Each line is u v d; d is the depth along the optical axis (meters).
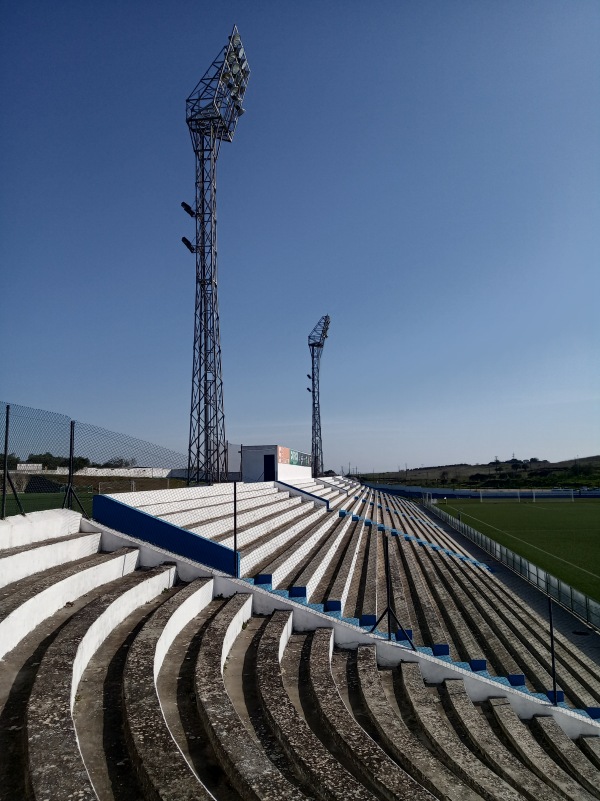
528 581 24.25
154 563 12.67
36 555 9.87
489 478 126.81
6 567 8.90
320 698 8.45
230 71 28.73
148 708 6.24
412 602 16.66
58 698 5.88
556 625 17.59
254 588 12.68
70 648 7.17
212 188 28.89
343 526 26.66
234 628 10.67
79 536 11.93
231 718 6.67
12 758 5.06
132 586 10.48
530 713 10.92
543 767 8.51
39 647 7.50
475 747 8.80
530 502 74.81
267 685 8.29
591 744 10.34
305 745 6.61
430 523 47.94
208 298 28.42
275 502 25.69
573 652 14.73
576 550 33.22
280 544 18.00
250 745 6.11
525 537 39.47
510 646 14.38
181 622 10.27
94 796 4.38
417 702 9.74
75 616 8.47
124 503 13.84
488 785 7.13
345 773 6.04
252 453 35.25
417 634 13.59
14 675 6.64
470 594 19.27
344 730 7.44
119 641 8.68
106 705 6.59
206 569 12.76
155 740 5.63
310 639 11.66
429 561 24.55
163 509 15.77
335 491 49.28
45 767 4.72
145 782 5.09
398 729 8.20
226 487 21.94
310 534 21.12
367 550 23.81
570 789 7.88
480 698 11.21
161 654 8.57
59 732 5.26
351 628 12.16
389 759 6.75
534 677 12.62
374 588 16.41
